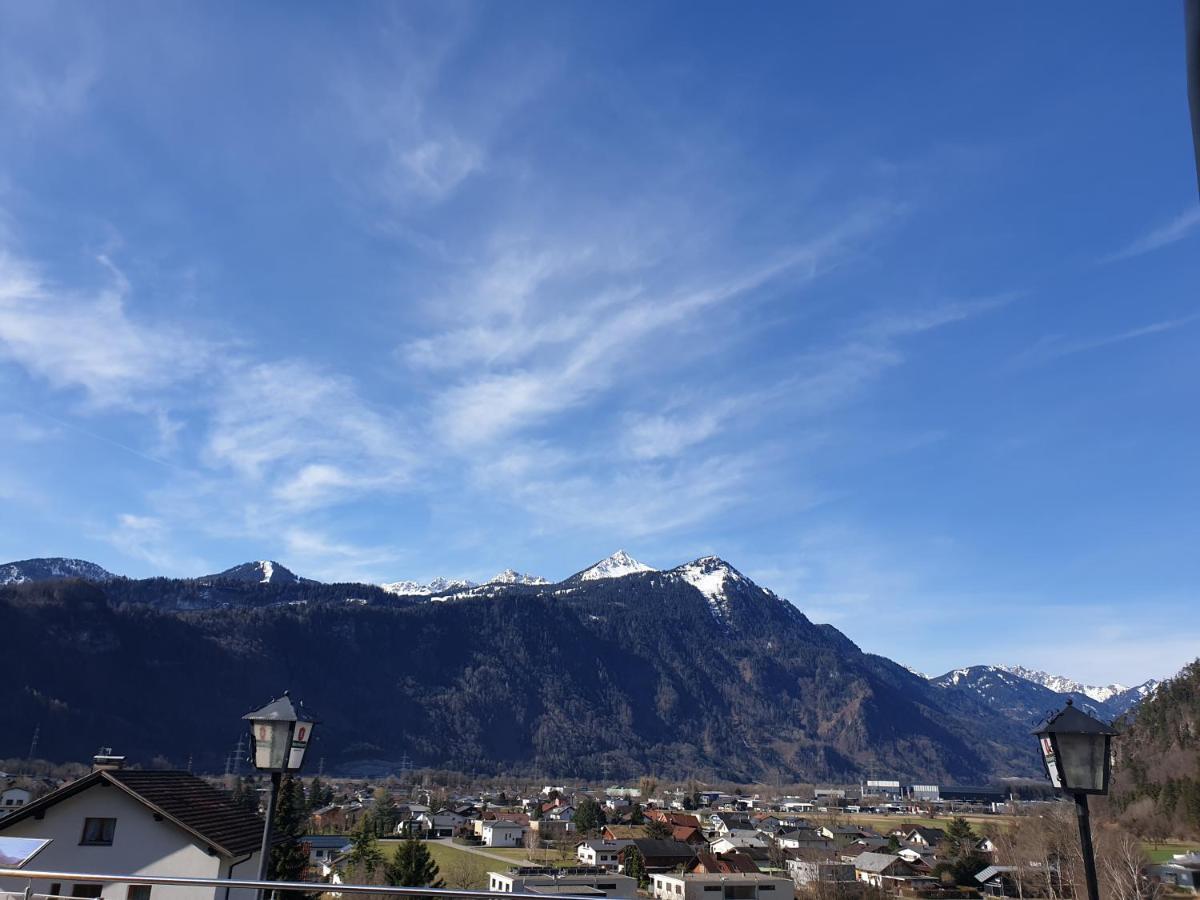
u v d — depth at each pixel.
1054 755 7.92
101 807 20.92
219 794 25.41
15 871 7.32
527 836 103.50
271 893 16.62
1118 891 41.88
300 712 10.30
